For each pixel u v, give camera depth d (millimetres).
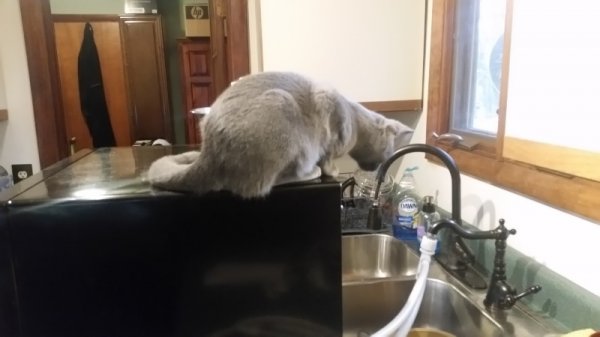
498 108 1085
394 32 1459
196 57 3457
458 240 1152
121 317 595
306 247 630
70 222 563
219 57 1793
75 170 746
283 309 639
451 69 1371
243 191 573
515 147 979
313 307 646
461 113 1365
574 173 810
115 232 576
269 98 563
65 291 576
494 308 952
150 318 603
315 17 1403
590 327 790
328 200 625
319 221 627
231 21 1526
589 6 761
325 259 638
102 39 3566
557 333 841
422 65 1498
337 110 643
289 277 633
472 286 1063
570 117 816
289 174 599
